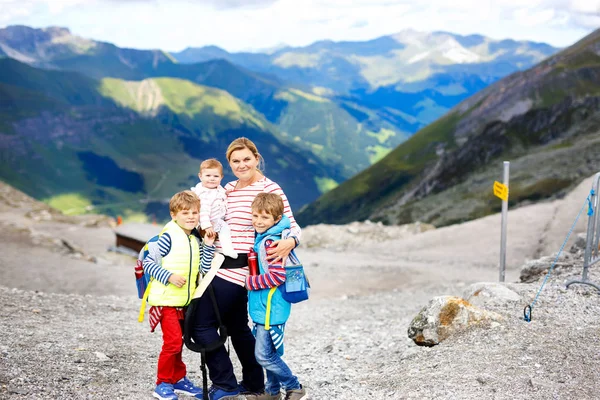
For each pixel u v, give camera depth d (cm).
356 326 1080
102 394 511
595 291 778
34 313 911
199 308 479
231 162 487
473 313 695
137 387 546
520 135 18388
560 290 796
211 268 474
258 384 517
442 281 2023
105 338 764
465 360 601
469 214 13162
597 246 912
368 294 1847
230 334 509
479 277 2086
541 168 14138
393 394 545
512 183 13900
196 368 677
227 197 498
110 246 3231
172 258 472
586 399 480
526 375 536
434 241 2989
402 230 3341
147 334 843
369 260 2645
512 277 2012
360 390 582
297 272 472
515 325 675
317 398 564
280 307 468
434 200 15975
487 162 17850
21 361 572
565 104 19175
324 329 1057
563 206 3081
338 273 2247
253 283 459
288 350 856
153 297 477
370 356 774
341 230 3325
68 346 671
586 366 548
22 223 3934
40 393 491
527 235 2800
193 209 470
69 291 1858
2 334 684
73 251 2755
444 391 521
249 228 482
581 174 12519
